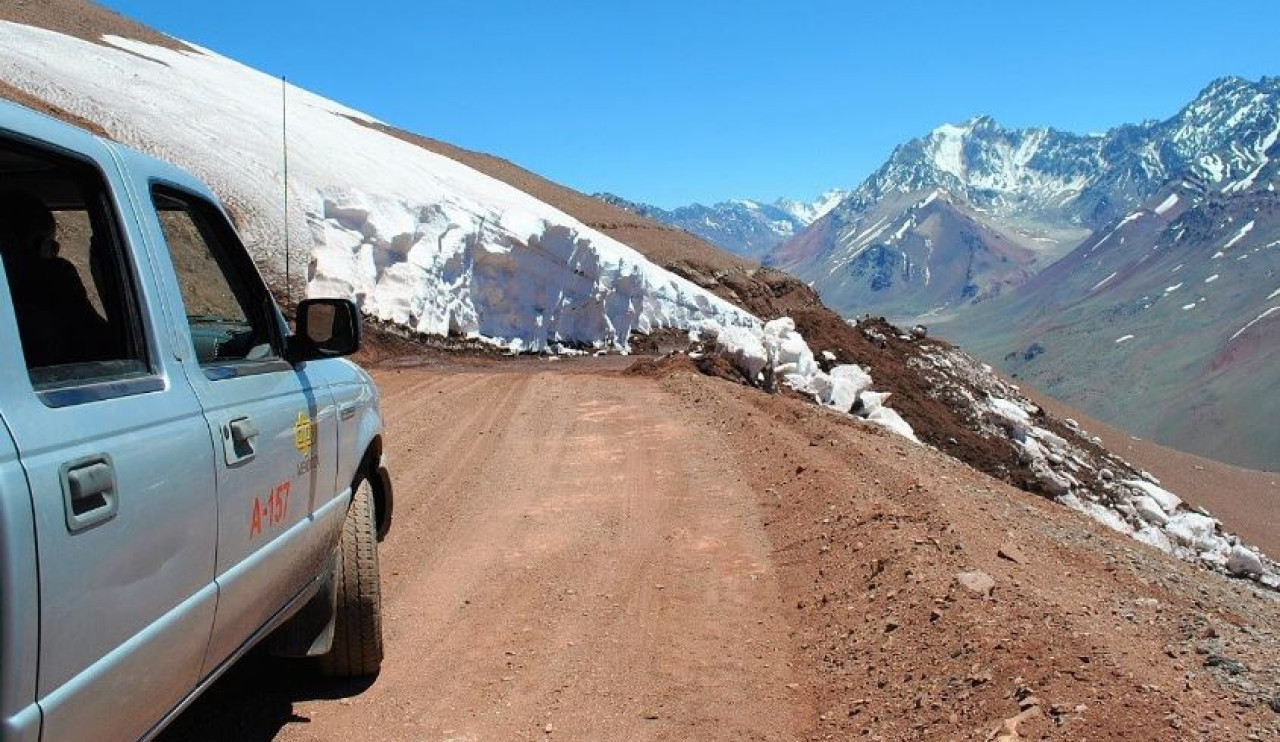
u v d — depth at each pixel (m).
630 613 6.38
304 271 26.95
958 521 8.02
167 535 2.89
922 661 5.24
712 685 5.29
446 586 6.74
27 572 2.22
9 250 3.02
